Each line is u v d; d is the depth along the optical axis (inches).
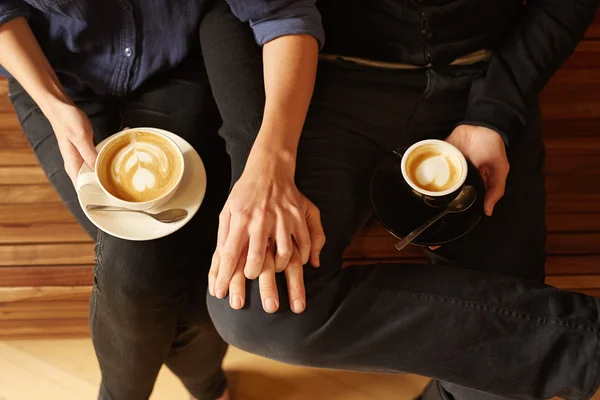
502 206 39.3
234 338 35.8
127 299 36.1
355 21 39.2
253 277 33.4
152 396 48.1
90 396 48.0
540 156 40.6
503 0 39.3
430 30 38.7
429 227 37.5
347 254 46.7
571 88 49.0
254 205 33.8
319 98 40.4
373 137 40.6
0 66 39.3
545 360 33.9
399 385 48.7
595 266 46.8
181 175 35.2
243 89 36.7
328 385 48.7
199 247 38.1
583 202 47.1
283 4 35.6
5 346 49.1
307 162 38.9
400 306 34.7
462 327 34.2
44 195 46.2
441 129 41.7
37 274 45.8
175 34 38.9
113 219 35.1
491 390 34.7
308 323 34.5
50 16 37.5
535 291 34.8
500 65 39.7
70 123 36.8
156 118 39.6
